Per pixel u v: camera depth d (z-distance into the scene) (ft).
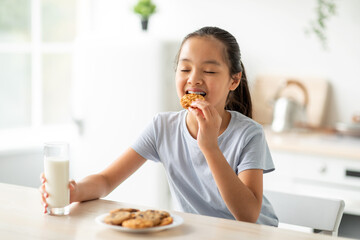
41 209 3.92
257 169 4.48
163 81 9.18
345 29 9.49
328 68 9.69
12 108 10.67
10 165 10.19
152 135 5.10
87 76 9.75
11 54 10.52
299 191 8.36
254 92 10.16
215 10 10.50
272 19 10.03
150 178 9.40
